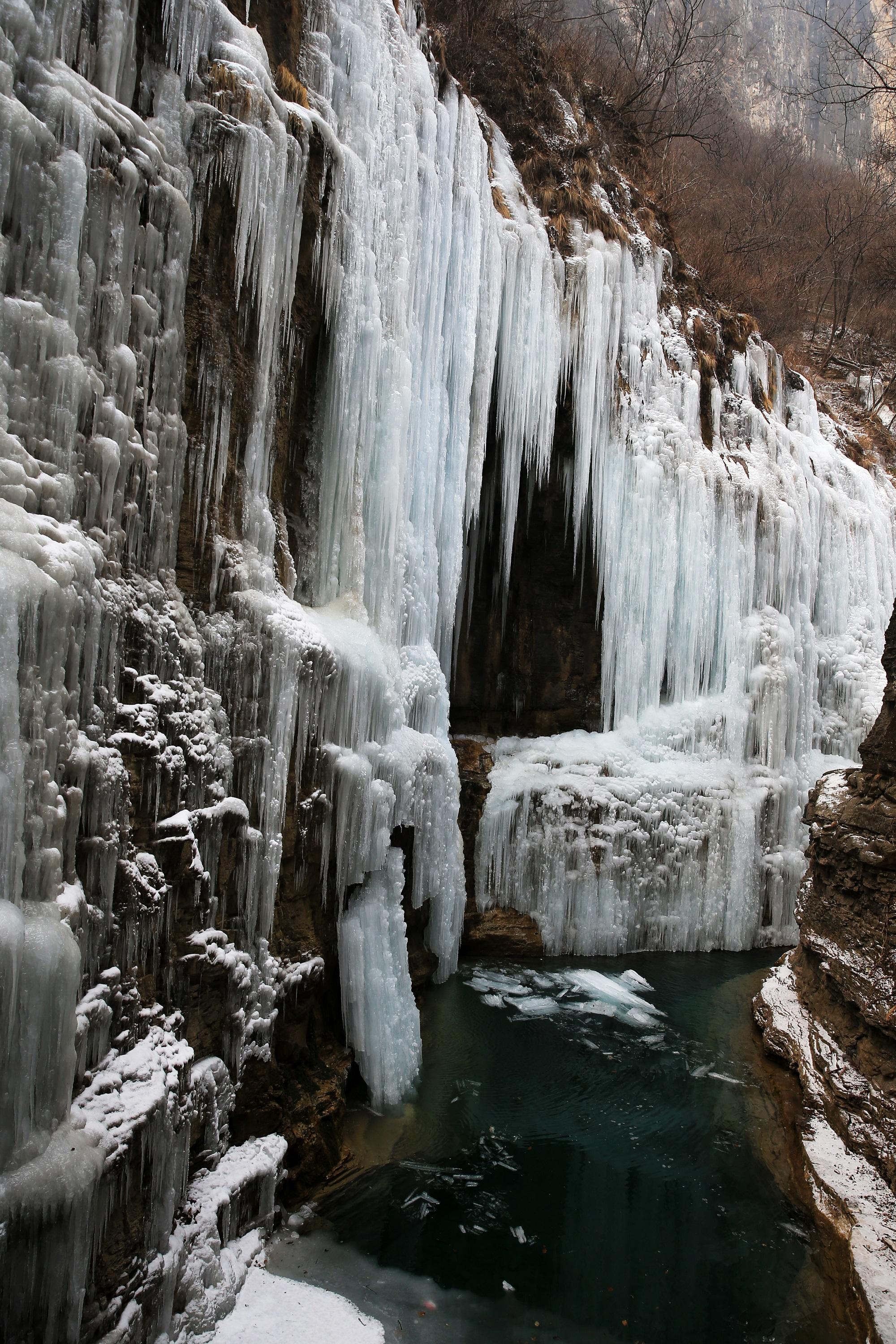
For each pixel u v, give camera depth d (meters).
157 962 3.83
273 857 4.79
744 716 10.81
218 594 4.68
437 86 8.48
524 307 9.50
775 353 13.93
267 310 5.11
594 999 8.36
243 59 4.93
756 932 10.30
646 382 11.11
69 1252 2.74
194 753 4.14
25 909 2.82
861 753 7.02
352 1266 4.39
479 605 10.94
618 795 9.85
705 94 20.67
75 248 3.44
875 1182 5.21
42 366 3.28
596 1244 4.81
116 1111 3.16
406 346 6.91
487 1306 4.26
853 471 14.26
